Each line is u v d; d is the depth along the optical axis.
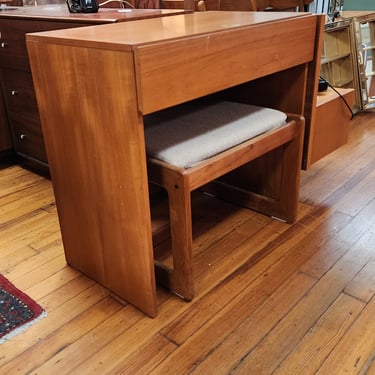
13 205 1.78
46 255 1.44
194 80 0.98
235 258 1.40
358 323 1.11
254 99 1.53
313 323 1.12
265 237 1.51
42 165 2.02
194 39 0.95
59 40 0.98
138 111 0.90
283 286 1.26
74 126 1.07
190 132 1.20
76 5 1.59
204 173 1.08
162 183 1.08
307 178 1.93
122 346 1.07
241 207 1.71
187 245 1.13
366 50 2.78
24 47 1.68
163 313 1.17
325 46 2.57
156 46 0.87
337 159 2.12
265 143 1.27
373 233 1.51
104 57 0.90
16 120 1.99
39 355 1.04
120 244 1.13
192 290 1.20
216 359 1.02
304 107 1.44
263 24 1.12
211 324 1.13
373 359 1.01
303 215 1.63
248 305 1.19
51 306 1.20
